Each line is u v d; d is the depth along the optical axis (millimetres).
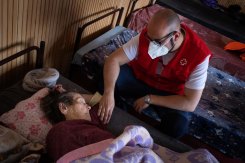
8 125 1248
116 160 1033
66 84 1619
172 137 1550
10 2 1290
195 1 4199
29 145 1135
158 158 1151
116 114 1527
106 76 1512
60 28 1805
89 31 2217
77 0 1817
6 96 1420
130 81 1720
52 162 1132
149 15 2930
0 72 1496
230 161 1820
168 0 4027
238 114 1912
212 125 1776
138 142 1170
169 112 1567
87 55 1945
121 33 2402
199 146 1908
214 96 2041
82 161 1015
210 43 2990
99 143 1098
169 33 1287
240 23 3990
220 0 4371
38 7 1494
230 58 2754
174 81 1596
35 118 1280
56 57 1957
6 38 1391
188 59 1434
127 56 1565
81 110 1329
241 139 1732
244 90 2201
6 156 1052
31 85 1469
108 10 2350
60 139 1122
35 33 1590
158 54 1375
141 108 1549
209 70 2359
